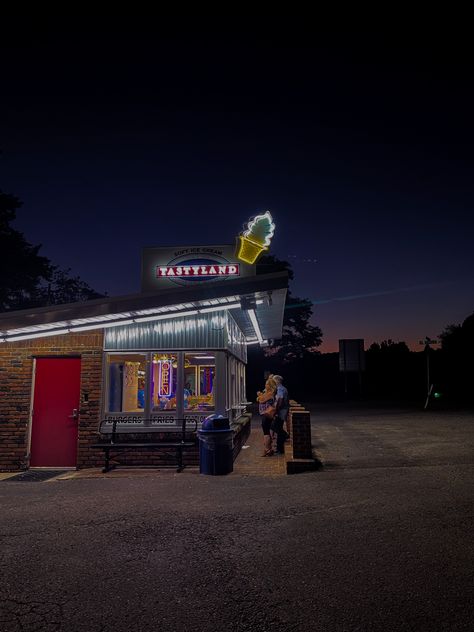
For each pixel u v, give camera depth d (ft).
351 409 91.56
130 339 37.24
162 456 35.83
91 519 21.38
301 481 28.30
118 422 36.42
